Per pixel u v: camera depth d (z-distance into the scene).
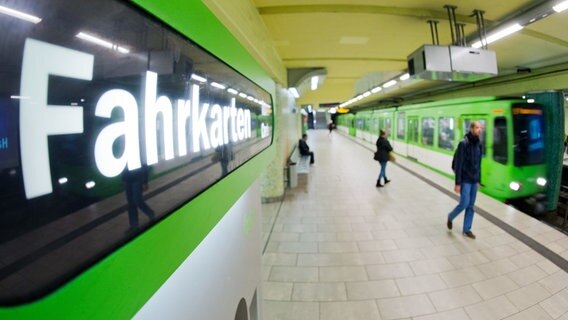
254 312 2.06
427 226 4.35
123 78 0.56
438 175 7.98
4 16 0.36
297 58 5.17
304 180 7.86
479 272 3.10
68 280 0.45
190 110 0.85
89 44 0.49
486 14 3.16
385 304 2.65
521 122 5.29
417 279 3.01
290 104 9.16
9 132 0.37
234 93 1.30
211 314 1.21
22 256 0.39
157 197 0.68
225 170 1.16
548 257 3.34
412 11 3.06
